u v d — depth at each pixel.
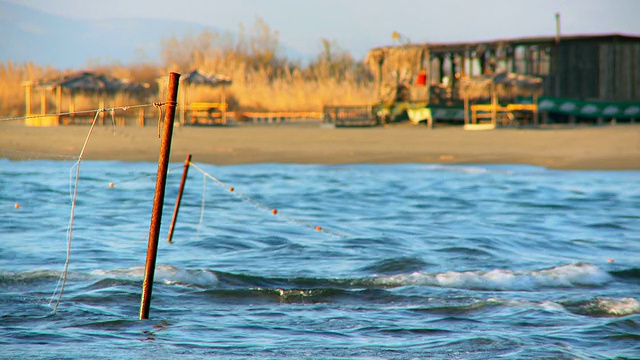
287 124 173.62
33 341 30.80
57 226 59.56
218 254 49.97
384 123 163.12
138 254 49.66
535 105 149.50
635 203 73.00
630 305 35.97
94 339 31.17
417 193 80.56
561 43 153.38
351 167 101.69
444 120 156.25
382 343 30.98
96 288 39.28
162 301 37.34
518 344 30.50
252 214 67.12
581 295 39.00
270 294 38.59
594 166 100.25
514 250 51.41
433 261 47.34
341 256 49.16
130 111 190.88
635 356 29.33
